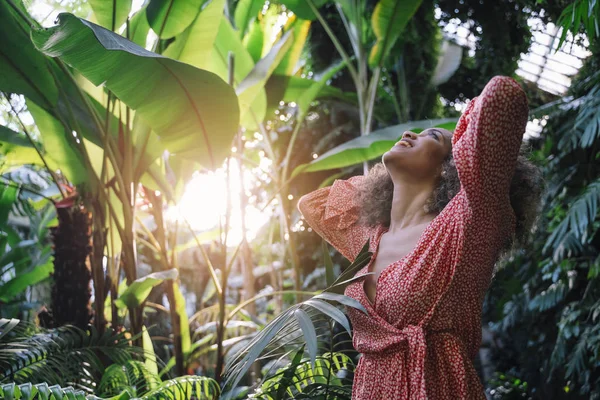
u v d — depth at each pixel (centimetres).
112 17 304
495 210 146
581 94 423
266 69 354
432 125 329
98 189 321
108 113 312
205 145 282
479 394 150
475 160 142
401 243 165
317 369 223
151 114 264
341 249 201
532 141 546
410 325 151
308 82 484
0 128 347
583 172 419
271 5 510
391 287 153
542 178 171
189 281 698
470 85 563
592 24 240
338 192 203
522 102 141
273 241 684
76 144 315
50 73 308
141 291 296
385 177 188
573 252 438
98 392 259
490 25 485
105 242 322
